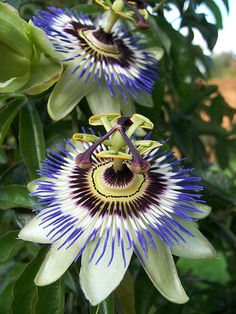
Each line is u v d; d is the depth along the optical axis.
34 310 0.10
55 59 0.10
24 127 0.12
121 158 0.09
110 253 0.09
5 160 0.15
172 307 0.13
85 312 0.13
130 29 0.13
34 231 0.09
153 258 0.09
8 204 0.11
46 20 0.11
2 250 0.11
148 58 0.12
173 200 0.10
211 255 0.09
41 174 0.10
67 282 0.11
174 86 0.14
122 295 0.11
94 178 0.10
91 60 0.11
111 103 0.11
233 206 0.15
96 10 0.13
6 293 0.13
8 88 0.10
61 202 0.10
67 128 0.13
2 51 0.10
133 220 0.09
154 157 0.11
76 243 0.09
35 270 0.10
